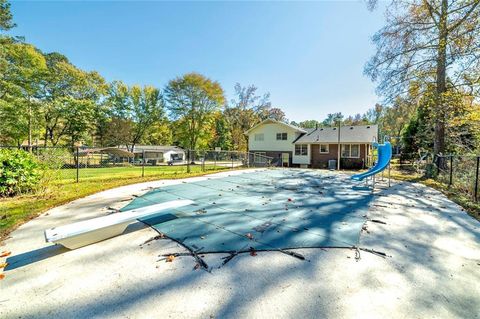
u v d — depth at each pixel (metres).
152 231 3.47
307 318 1.65
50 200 5.38
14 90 18.44
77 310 1.75
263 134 24.20
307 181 9.23
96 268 2.39
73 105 23.72
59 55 24.41
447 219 4.12
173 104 28.89
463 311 1.73
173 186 7.83
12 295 1.94
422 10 9.83
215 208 4.84
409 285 2.08
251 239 3.16
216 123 40.91
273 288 2.03
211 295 1.93
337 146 19.98
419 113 16.00
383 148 7.84
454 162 7.67
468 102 8.94
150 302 1.84
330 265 2.45
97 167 24.05
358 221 4.00
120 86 30.42
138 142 35.34
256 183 8.62
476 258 2.62
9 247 2.90
